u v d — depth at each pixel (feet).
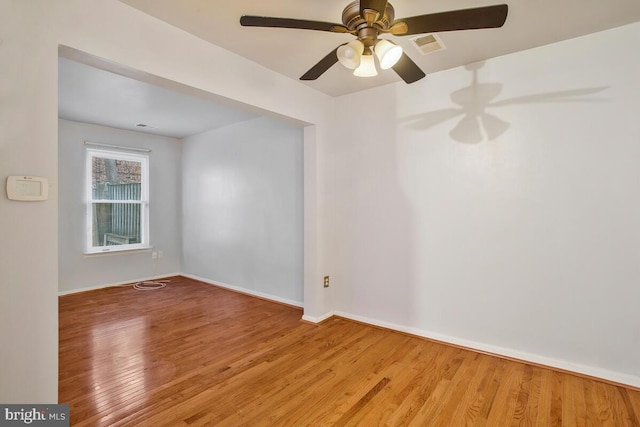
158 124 14.73
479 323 8.59
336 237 11.25
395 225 9.93
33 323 4.91
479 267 8.56
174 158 17.62
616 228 6.95
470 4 6.02
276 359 8.18
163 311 11.94
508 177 8.11
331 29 5.40
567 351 7.50
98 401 6.38
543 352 7.77
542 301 7.76
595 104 7.09
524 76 7.86
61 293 13.89
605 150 7.02
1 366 4.67
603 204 7.06
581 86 7.23
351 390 6.79
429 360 8.09
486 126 8.37
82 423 5.71
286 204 12.90
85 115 13.23
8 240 4.70
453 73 8.82
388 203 10.04
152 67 6.35
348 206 10.91
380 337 9.51
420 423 5.77
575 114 7.30
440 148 9.07
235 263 14.89
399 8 6.14
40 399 4.96
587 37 7.14
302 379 7.23
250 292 14.26
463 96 8.68
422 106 9.35
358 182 10.66
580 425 5.71
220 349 8.77
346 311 11.10
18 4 4.76
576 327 7.39
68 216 14.05
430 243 9.30
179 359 8.18
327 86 10.14
